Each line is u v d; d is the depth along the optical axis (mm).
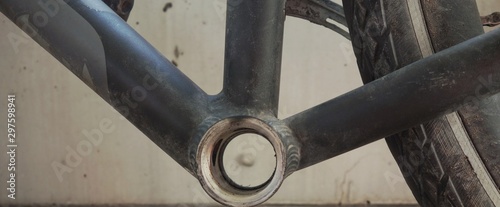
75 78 1677
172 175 1702
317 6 781
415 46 595
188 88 534
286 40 1633
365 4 607
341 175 1691
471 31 608
